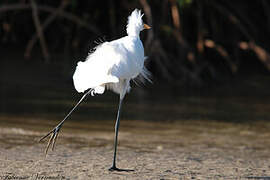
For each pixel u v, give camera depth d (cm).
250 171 884
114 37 2391
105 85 863
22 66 2175
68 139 1184
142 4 2175
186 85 2184
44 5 2444
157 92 2006
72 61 2288
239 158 1051
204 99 1900
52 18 2267
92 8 2473
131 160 953
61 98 1775
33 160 901
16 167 833
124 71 839
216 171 870
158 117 1548
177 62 2261
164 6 2283
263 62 2384
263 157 1079
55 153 991
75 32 2488
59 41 2486
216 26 2462
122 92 877
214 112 1656
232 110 1698
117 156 995
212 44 2319
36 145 1071
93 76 808
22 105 1612
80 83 815
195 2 2345
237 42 2414
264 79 2286
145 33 2314
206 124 1473
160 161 955
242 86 2180
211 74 2312
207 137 1304
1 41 2495
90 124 1406
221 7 2358
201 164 942
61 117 1474
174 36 2342
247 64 2495
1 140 1104
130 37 896
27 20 2484
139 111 1630
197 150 1134
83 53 2400
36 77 2061
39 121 1395
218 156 1065
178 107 1725
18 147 1035
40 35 2217
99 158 956
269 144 1242
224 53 2300
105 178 767
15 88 1881
